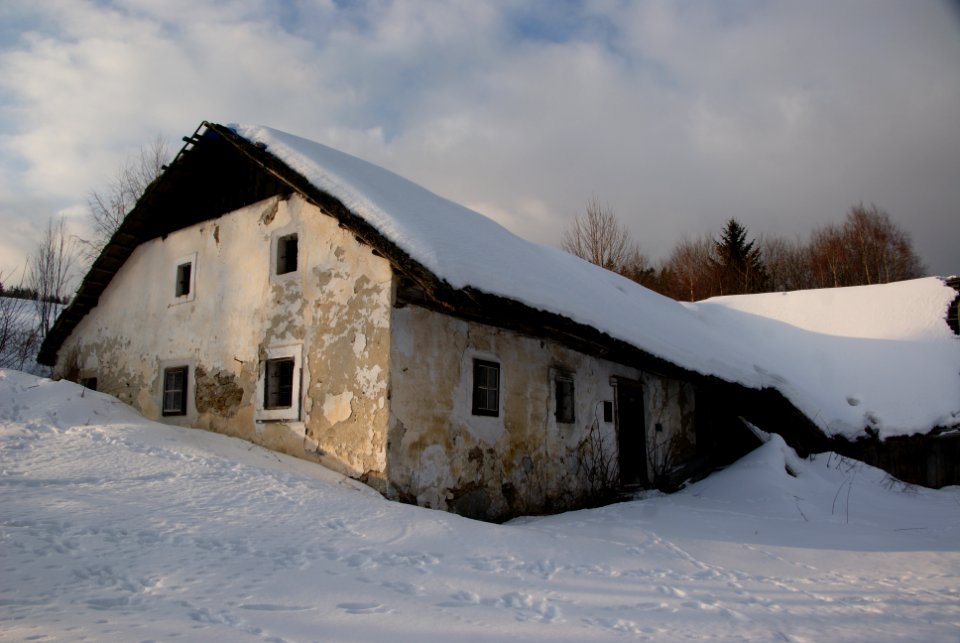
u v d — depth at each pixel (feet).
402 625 11.37
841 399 46.24
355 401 24.66
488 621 12.07
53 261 73.92
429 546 17.10
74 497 17.25
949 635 13.11
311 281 27.25
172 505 17.67
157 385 33.73
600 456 35.40
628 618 13.10
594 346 34.04
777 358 50.98
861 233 120.98
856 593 16.61
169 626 10.08
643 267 116.98
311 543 15.98
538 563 17.04
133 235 36.63
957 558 21.18
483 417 27.86
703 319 56.59
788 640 12.38
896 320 51.44
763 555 21.01
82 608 10.51
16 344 64.80
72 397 29.66
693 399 46.11
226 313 30.78
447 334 26.71
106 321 38.42
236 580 12.75
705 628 12.80
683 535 23.38
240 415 28.94
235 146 29.99
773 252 135.03
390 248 23.43
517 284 26.27
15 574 11.67
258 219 30.32
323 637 10.40
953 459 42.37
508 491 28.63
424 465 24.70
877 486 38.68
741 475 35.86
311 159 27.30
